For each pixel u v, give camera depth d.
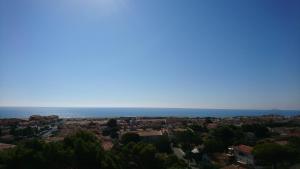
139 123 198.88
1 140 120.94
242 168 71.62
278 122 181.88
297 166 67.00
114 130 151.00
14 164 44.66
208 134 127.44
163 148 101.69
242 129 126.62
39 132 160.50
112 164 50.19
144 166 59.84
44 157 46.75
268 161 70.56
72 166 49.72
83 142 51.56
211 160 85.50
